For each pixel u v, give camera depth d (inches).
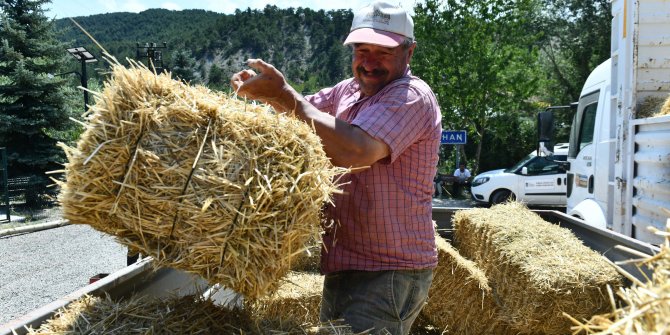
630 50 161.3
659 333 37.9
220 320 69.3
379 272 84.7
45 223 472.1
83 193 57.8
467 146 985.5
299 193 60.3
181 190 56.7
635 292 45.5
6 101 599.5
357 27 85.9
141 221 57.5
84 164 57.5
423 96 82.6
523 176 567.5
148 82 60.2
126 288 84.9
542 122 227.0
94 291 74.3
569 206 225.5
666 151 133.0
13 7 625.6
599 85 197.0
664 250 46.9
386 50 84.0
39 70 612.1
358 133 74.2
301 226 61.2
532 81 797.2
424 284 88.7
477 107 788.6
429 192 88.7
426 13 786.8
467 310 140.3
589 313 115.3
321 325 74.2
